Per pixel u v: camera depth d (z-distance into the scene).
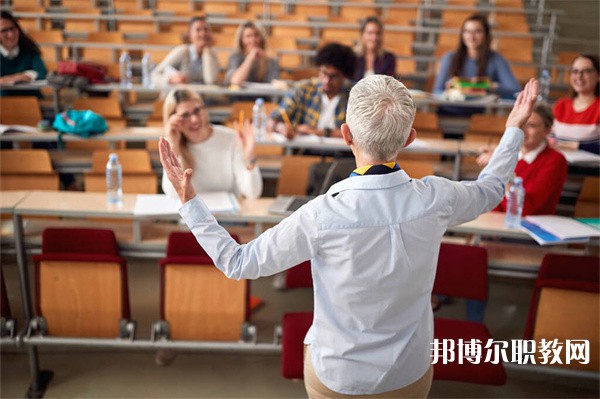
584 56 4.04
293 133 3.78
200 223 1.36
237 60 5.34
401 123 1.27
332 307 1.39
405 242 1.31
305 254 1.33
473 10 8.33
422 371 1.45
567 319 2.23
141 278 3.48
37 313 2.42
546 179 2.88
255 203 2.80
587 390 2.69
